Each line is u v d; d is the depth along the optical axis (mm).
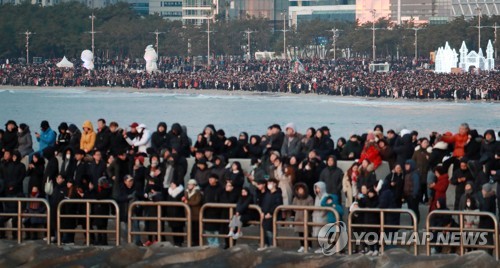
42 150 77375
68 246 64250
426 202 74688
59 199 66812
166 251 62281
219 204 63469
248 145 77125
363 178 66500
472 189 63312
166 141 78188
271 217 62906
